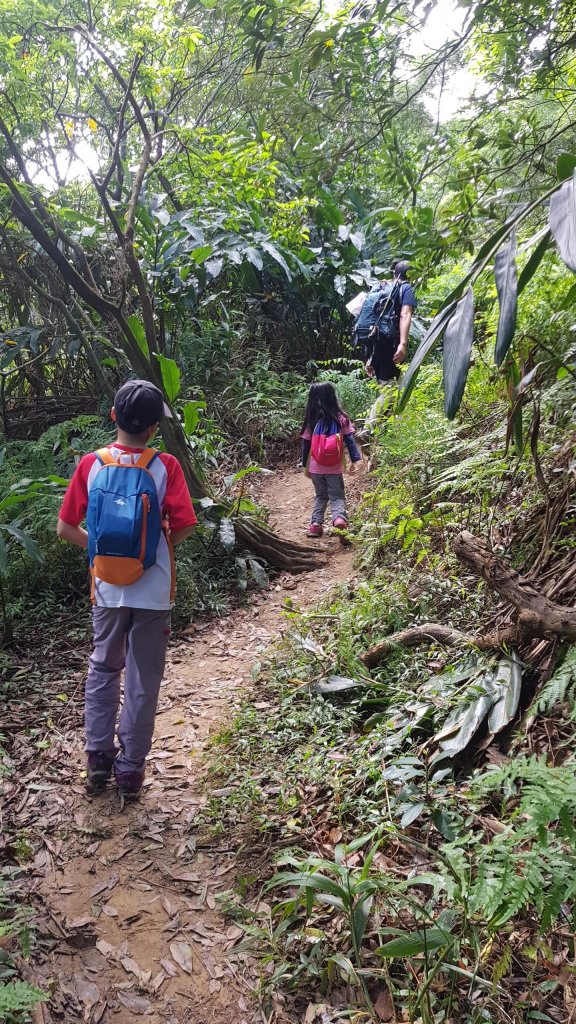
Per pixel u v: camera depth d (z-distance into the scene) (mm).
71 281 4926
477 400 4574
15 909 2396
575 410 3361
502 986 1900
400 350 6465
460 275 5633
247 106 4230
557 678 2463
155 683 2957
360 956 2051
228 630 4555
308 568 5336
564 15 3084
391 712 3039
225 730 3342
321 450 5664
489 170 3238
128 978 2158
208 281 7664
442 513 4133
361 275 9023
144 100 6582
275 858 2348
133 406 2850
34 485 4613
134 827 2807
